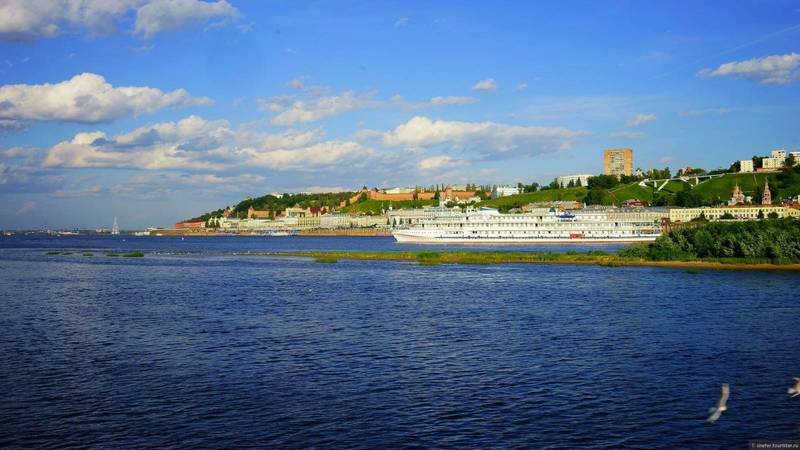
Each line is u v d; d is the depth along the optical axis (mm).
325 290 134250
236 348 75312
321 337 81688
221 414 52031
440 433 48062
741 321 92938
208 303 113750
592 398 56031
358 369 65562
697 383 60500
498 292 128875
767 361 68688
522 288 136000
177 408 53469
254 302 114938
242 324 91375
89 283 151125
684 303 111625
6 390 58312
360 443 46219
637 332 84688
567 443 46250
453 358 70188
